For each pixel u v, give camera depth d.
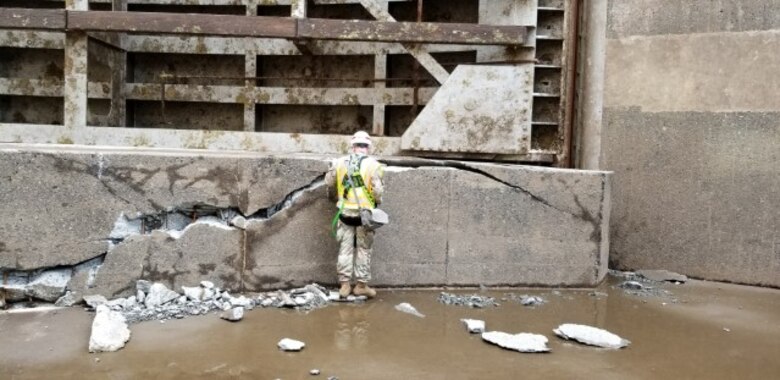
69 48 7.25
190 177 5.55
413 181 6.15
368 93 8.49
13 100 9.02
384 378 3.83
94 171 5.30
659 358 4.38
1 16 6.85
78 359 4.06
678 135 7.28
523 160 7.52
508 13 7.50
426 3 8.59
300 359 4.14
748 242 6.99
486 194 6.32
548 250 6.47
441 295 6.03
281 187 5.78
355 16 8.80
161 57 9.11
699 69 7.17
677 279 7.08
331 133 9.02
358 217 5.51
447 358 4.25
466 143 7.41
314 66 8.97
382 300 5.80
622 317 5.49
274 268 5.82
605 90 7.64
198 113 9.20
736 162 7.03
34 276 5.27
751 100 6.94
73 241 5.27
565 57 7.66
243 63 9.02
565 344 4.66
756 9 6.90
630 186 7.53
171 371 3.87
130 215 5.41
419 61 7.45
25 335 4.53
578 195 6.48
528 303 5.83
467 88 7.36
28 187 5.15
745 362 4.34
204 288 5.55
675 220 7.33
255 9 8.67
